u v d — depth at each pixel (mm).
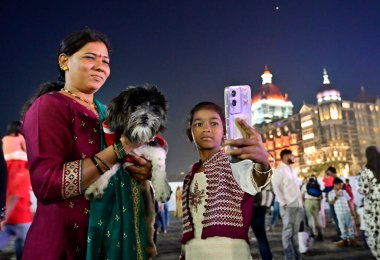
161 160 2105
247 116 1925
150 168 1942
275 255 7145
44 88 2018
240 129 1684
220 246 2137
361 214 5965
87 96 1973
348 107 95812
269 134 109688
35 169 1562
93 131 1827
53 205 1668
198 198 2346
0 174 4129
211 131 2477
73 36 1927
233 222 2178
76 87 1923
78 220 1678
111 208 1754
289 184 6094
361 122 96500
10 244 8195
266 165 1800
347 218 8234
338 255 7098
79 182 1533
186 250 2330
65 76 1985
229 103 1966
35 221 1716
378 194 4293
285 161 6301
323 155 92312
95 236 1644
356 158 92500
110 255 1658
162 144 2211
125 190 1819
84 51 1888
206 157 2521
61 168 1560
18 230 4695
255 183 1907
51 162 1566
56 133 1643
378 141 95500
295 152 100562
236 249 2135
